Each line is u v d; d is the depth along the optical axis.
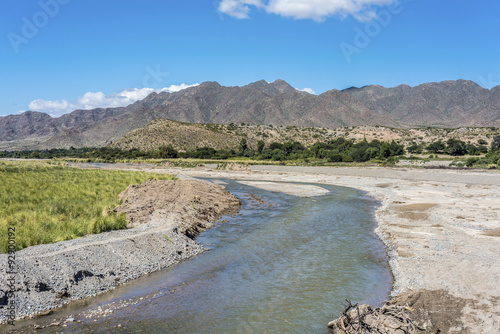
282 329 11.51
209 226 26.88
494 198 38.66
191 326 11.65
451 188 48.91
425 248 19.97
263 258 18.94
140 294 14.18
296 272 16.80
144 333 11.14
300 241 22.41
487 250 19.16
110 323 11.75
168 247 19.52
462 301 13.01
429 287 14.45
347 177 70.50
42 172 50.69
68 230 19.48
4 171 46.84
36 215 22.02
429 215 29.48
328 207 35.56
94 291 14.13
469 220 27.06
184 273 16.67
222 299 13.77
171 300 13.64
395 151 129.12
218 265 17.86
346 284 15.34
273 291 14.56
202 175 78.88
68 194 31.95
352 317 11.44
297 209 34.44
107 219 21.56
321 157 121.56
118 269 15.98
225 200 36.94
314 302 13.53
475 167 80.56
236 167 94.75
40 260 14.27
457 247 19.88
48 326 11.38
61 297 13.22
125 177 49.81
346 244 21.67
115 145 181.12
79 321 11.84
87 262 15.40
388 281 15.69
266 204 37.66
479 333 10.79
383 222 27.58
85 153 198.00
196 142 188.25
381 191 47.91
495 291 13.80
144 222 24.39
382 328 10.74
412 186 52.28
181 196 33.81
